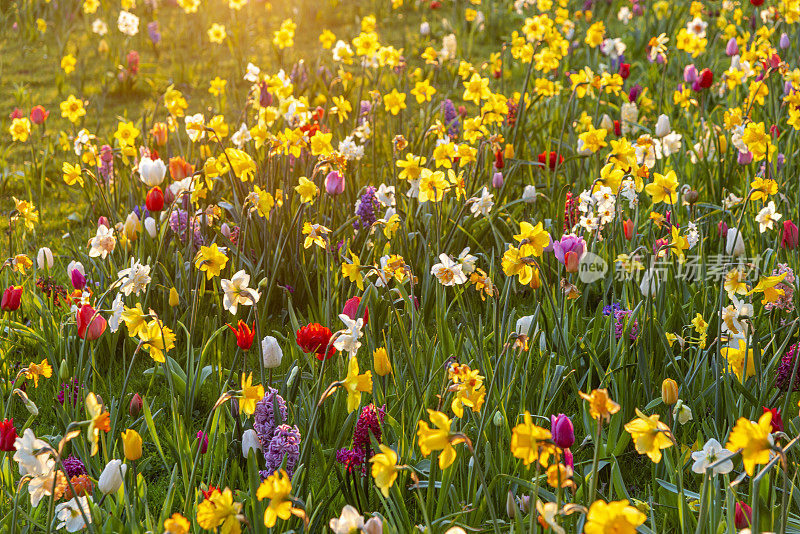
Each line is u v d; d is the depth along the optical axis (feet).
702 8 35.50
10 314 16.11
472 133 19.97
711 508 9.30
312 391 12.75
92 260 17.40
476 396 9.76
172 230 18.63
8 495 11.07
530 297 18.31
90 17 48.60
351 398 9.74
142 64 36.91
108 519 9.46
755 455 7.06
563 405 13.84
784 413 11.74
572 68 35.35
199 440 10.94
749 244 17.02
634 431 8.04
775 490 10.34
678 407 10.57
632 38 38.75
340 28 46.03
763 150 14.96
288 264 18.12
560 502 8.88
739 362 11.64
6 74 39.34
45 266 16.33
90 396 8.39
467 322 14.26
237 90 33.32
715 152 20.85
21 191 26.86
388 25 46.24
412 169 16.31
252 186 19.99
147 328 10.84
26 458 9.07
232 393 9.63
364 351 15.78
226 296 11.36
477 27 42.75
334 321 16.48
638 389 13.06
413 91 22.44
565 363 13.29
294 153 17.52
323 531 9.21
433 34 43.75
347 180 20.65
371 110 25.20
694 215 17.47
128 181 22.48
